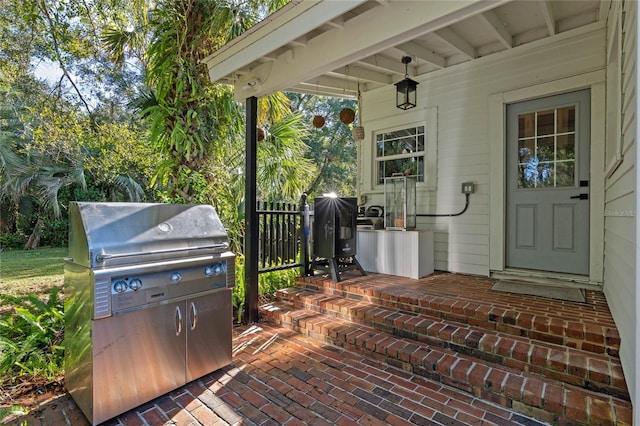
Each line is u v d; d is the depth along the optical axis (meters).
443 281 3.99
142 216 2.39
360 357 2.87
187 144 4.14
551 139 3.82
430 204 4.75
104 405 2.05
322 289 4.08
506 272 4.07
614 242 2.56
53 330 3.05
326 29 2.84
